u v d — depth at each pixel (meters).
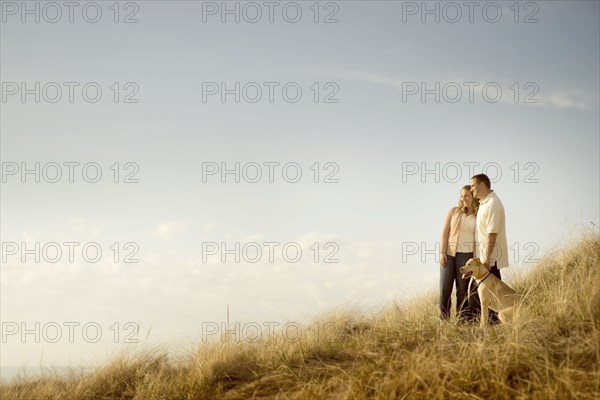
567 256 8.87
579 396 4.32
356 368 5.51
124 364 6.56
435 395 4.66
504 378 4.64
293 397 5.10
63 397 6.02
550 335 5.36
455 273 8.13
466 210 8.18
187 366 6.45
